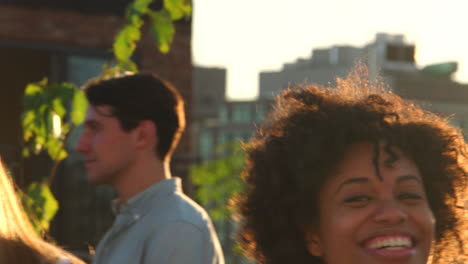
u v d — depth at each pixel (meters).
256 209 1.83
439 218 1.83
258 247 1.84
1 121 9.80
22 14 9.23
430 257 1.71
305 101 1.78
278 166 1.78
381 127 1.65
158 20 4.30
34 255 1.96
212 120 51.50
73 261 1.98
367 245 1.62
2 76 9.47
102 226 9.52
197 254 2.64
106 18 9.62
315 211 1.69
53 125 4.20
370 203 1.63
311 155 1.68
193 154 9.76
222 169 13.56
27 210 4.02
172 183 2.82
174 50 9.66
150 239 2.67
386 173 1.63
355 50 43.06
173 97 2.96
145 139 2.88
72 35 9.46
